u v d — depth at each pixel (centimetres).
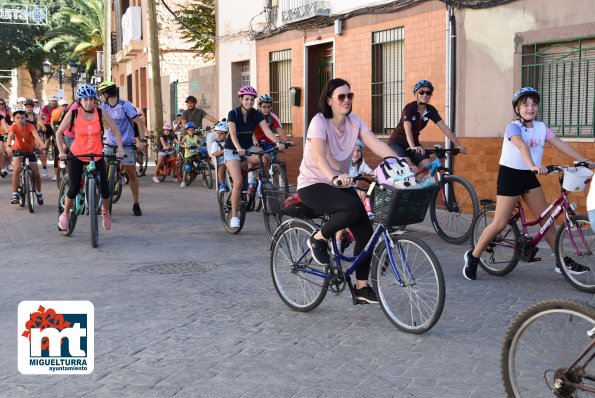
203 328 580
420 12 1314
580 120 1061
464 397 436
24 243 971
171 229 1080
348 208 567
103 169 968
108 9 2780
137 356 514
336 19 1555
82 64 5209
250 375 476
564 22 1053
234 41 2091
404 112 955
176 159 1902
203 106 2466
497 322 590
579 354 363
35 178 1346
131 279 752
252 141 1001
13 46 6056
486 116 1186
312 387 454
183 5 2955
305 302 624
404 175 536
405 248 559
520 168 702
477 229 802
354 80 1530
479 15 1186
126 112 1201
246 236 1013
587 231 688
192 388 454
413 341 542
